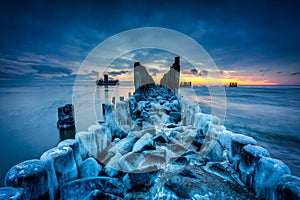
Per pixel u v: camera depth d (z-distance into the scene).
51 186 2.34
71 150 2.72
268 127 10.93
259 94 43.94
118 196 2.48
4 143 7.36
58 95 24.44
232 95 39.56
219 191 2.52
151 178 2.77
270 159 2.37
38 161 2.21
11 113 13.90
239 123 11.99
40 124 10.84
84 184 2.44
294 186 1.72
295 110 17.73
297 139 8.52
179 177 2.85
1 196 1.55
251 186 2.58
